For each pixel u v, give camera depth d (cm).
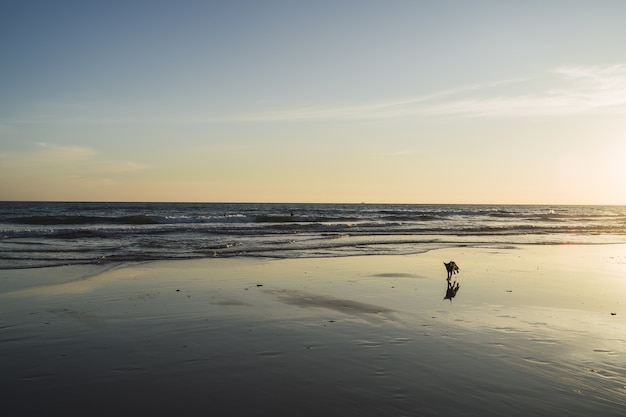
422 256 1997
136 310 973
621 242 2962
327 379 608
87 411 515
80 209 8131
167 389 574
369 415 510
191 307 1007
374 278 1419
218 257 1809
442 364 666
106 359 679
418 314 969
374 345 754
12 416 500
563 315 979
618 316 982
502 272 1584
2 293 1105
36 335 791
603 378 621
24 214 6041
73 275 1353
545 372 638
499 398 555
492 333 828
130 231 2952
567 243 2809
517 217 6700
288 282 1329
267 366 655
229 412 514
